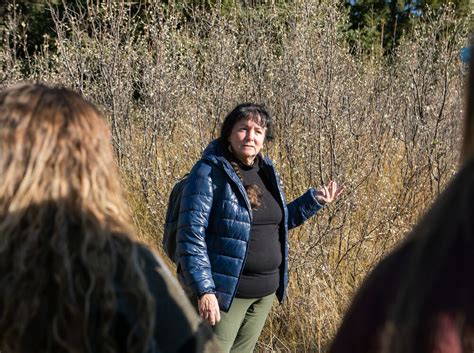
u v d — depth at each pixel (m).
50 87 1.35
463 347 0.86
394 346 0.89
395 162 5.58
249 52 6.05
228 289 3.00
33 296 1.16
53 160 1.25
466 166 0.91
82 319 1.15
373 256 4.57
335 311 4.17
